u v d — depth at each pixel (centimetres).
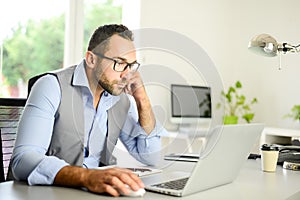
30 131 146
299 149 206
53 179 131
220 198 124
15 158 141
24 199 114
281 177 163
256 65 465
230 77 480
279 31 452
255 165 191
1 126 192
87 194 122
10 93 347
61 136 156
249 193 132
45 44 368
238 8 479
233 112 467
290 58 441
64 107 156
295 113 434
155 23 412
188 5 443
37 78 168
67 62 381
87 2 398
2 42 339
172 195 124
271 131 379
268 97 457
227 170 141
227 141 133
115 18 416
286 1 447
